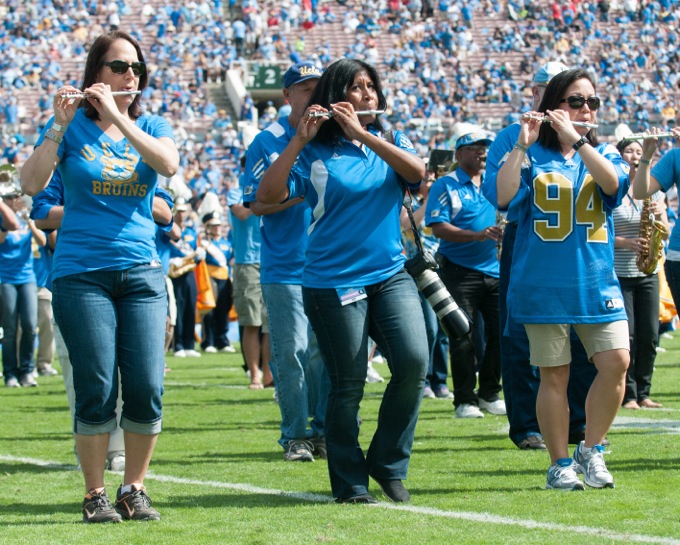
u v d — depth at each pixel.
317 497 16.38
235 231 34.00
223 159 103.56
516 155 16.09
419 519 14.38
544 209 16.20
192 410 28.88
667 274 21.69
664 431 22.61
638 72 124.69
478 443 21.78
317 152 15.25
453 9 130.88
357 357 15.27
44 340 41.38
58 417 27.91
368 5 131.50
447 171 28.34
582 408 21.17
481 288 26.05
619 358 16.25
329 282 15.09
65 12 123.19
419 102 117.62
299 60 123.94
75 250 14.59
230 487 17.44
